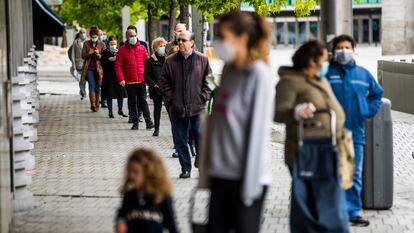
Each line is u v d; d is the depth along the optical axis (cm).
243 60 1137
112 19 8362
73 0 8594
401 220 1800
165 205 1111
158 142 3081
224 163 1130
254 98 1116
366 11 16150
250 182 1110
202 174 1173
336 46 1656
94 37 4269
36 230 1689
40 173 2405
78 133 3381
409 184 2306
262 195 1146
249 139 1112
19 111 1900
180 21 4619
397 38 8556
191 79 2247
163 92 2275
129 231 1105
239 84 1128
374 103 1678
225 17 1137
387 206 1905
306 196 1380
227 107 1127
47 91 5784
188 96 2247
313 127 1408
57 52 11075
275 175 2333
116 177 2323
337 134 1423
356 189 1709
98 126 3628
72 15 8681
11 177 1847
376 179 1892
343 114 1435
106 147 2964
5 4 1827
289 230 1603
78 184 2216
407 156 2827
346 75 1653
